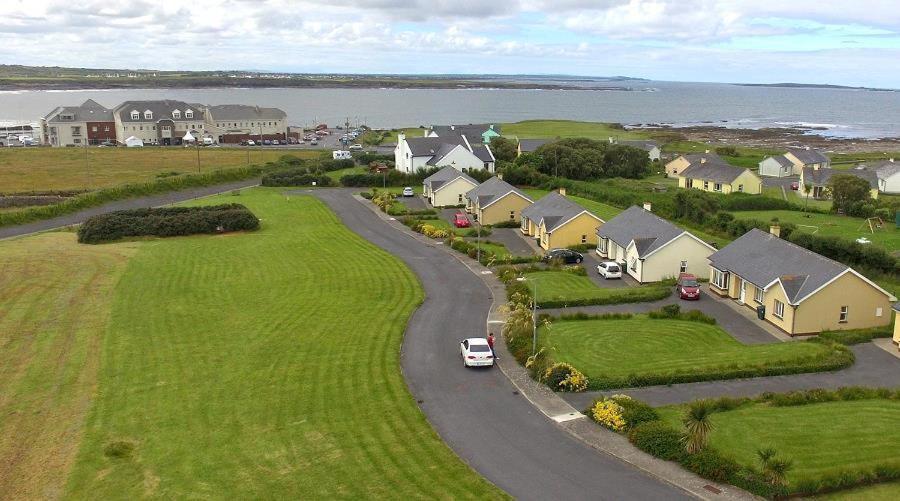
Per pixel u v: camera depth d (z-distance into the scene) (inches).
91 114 7003.0
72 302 1972.2
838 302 1723.7
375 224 3161.9
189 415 1283.2
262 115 7416.3
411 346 1649.9
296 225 3132.4
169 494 1024.2
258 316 1854.1
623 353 1592.0
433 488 1039.6
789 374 1475.1
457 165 4350.4
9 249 2623.0
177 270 2336.4
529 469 1103.6
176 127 7145.7
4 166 4990.2
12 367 1517.0
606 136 7755.9
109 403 1337.4
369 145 6879.9
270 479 1062.4
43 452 1157.7
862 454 1114.1
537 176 4306.1
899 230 2886.3
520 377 1476.4
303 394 1368.1
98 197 3698.3
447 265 2417.6
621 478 1074.7
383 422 1252.5
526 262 2474.2
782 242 1993.1
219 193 4111.7
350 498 1011.9
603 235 2534.5
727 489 1039.0
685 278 2102.6
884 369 1502.2
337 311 1893.5
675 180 4867.1
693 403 1262.3
